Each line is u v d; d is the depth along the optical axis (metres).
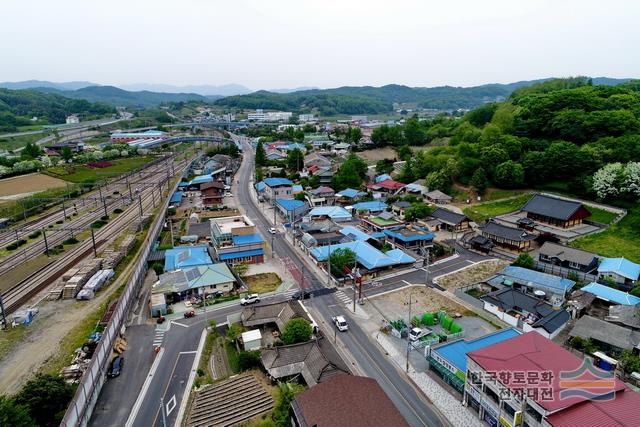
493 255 65.94
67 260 63.12
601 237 63.75
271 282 57.84
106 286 54.84
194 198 107.88
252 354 38.75
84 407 31.20
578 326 42.16
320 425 28.23
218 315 48.91
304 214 88.81
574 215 67.38
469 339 42.91
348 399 30.61
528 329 43.62
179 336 44.31
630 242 61.16
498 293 49.03
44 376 32.62
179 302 52.06
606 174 71.44
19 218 85.75
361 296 52.91
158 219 81.06
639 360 35.94
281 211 91.88
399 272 60.78
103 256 63.78
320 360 37.03
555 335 43.19
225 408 33.38
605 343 39.53
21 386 34.91
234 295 53.59
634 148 75.88
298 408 30.28
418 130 148.12
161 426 31.66
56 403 30.69
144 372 38.12
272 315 46.03
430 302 51.72
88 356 38.78
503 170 84.62
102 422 32.00
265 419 31.83
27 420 27.09
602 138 82.50
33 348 40.56
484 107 145.25
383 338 44.09
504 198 84.44
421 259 62.91
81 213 90.38
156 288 52.41
